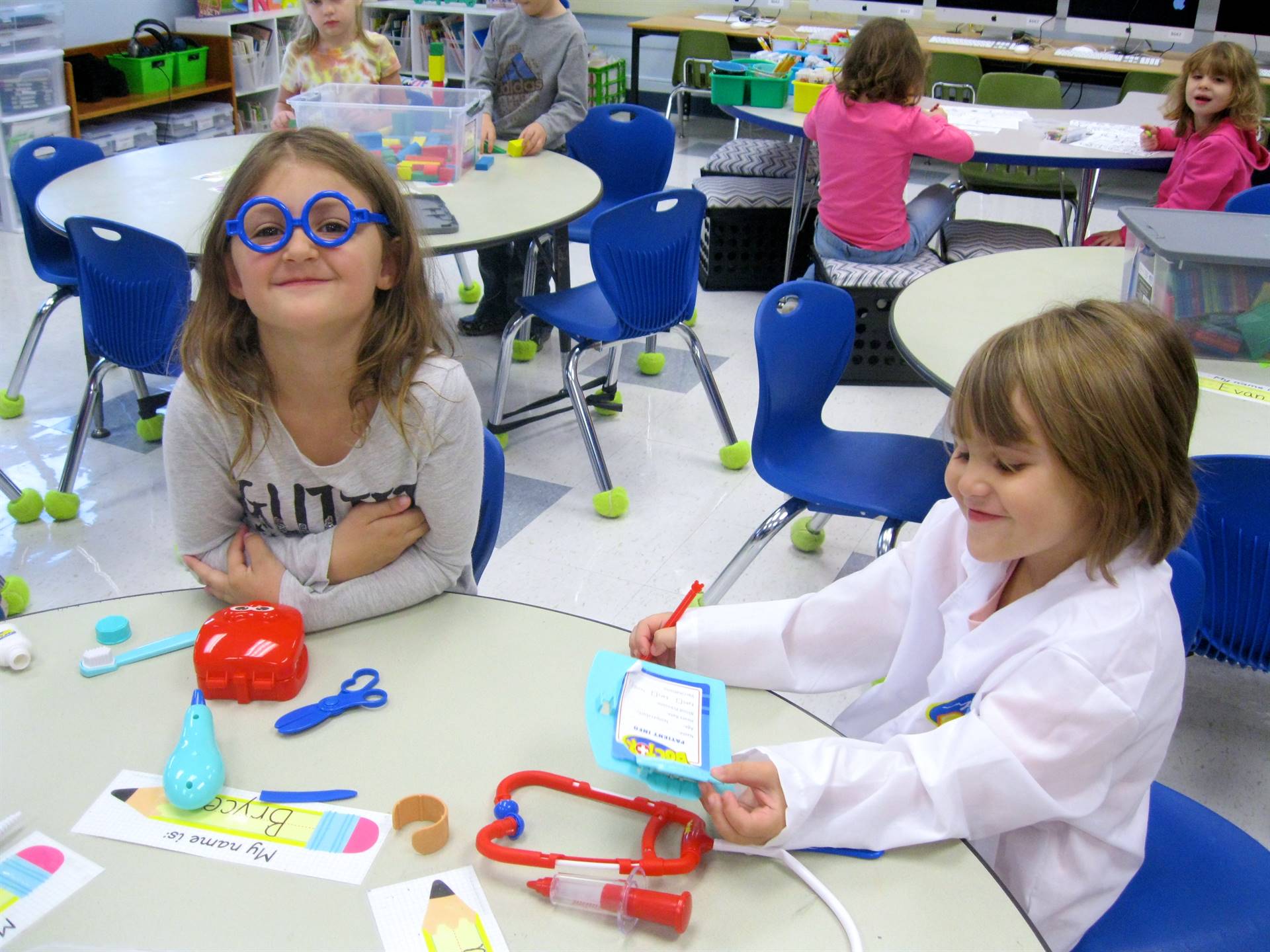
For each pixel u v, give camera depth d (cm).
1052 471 85
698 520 263
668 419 316
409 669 101
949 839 85
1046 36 593
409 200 112
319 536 113
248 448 109
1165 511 88
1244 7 523
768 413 198
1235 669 216
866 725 115
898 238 347
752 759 86
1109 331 85
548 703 97
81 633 105
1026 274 234
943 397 337
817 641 110
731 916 77
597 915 76
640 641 105
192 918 74
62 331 359
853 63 329
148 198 264
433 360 113
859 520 268
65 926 73
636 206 243
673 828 85
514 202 270
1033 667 87
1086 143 357
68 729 92
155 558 238
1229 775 188
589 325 262
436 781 87
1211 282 179
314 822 83
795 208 387
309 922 74
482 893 77
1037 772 84
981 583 100
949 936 76
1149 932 103
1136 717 85
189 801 82
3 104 438
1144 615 87
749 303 415
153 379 325
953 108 409
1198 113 336
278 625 100
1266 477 140
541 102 356
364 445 111
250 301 99
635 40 609
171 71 514
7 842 80
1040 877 92
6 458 278
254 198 98
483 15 627
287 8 581
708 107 712
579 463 288
